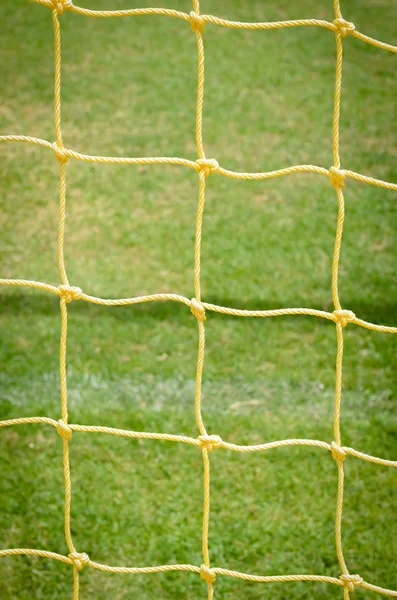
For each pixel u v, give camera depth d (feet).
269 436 13.85
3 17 33.04
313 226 19.93
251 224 20.08
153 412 14.33
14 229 19.95
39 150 23.54
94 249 19.25
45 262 18.74
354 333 16.37
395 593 9.10
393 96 27.07
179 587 11.43
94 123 25.18
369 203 20.90
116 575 11.60
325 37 31.60
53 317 16.84
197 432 13.94
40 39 31.04
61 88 27.32
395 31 32.27
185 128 24.94
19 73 28.35
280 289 17.72
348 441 13.71
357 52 30.40
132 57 29.66
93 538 12.10
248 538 12.09
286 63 29.35
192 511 12.53
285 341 16.17
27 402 14.55
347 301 17.26
